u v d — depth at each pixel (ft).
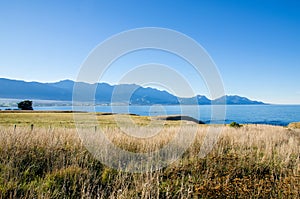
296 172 17.85
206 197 13.55
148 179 15.47
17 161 16.98
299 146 28.48
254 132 42.65
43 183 14.28
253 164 19.97
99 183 15.67
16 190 13.17
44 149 19.48
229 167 18.44
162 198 13.88
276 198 13.83
